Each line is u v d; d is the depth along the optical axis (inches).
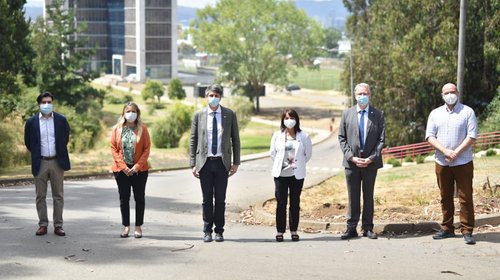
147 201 795.4
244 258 415.2
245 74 4921.3
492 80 2290.8
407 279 358.0
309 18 5027.1
